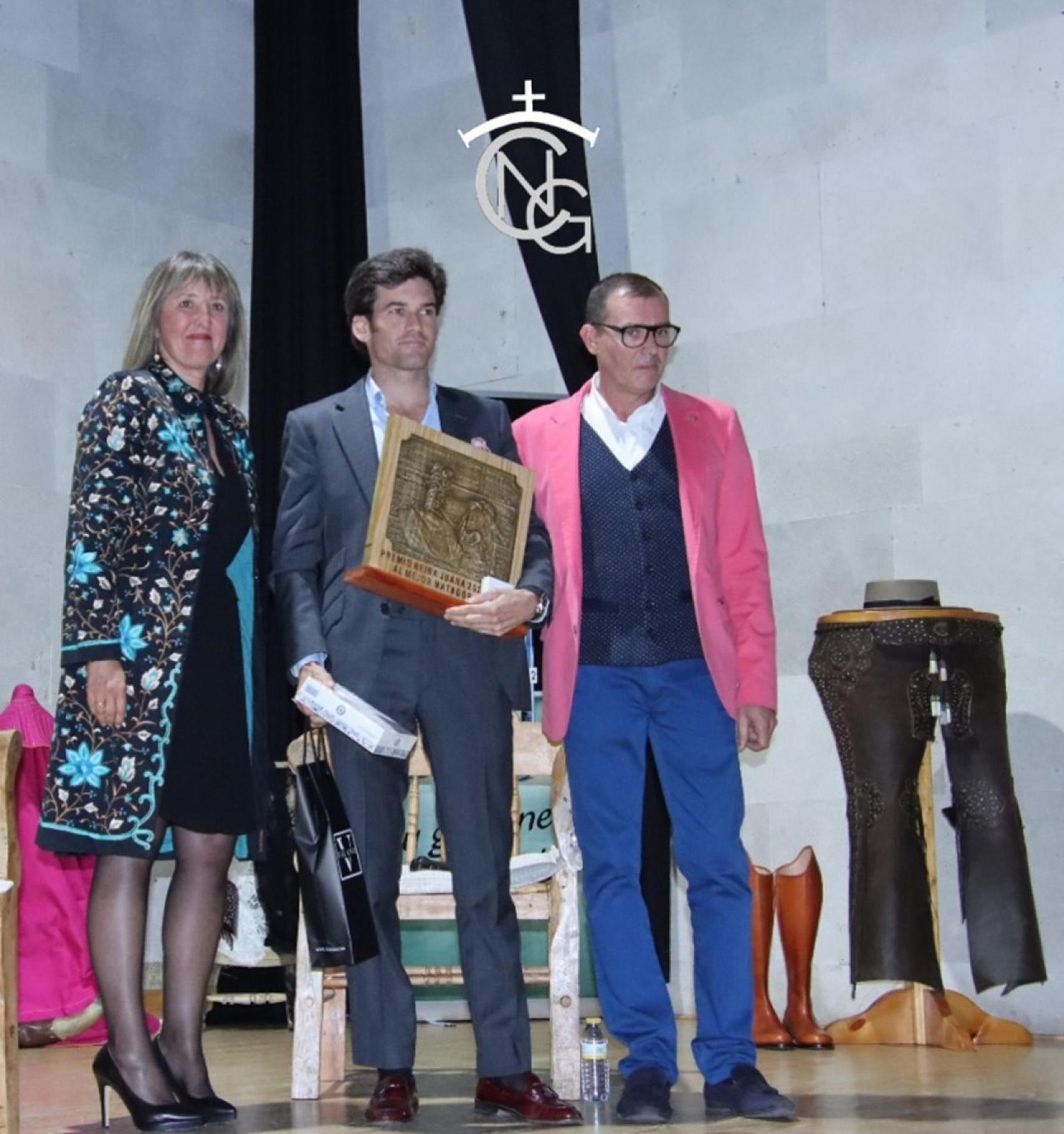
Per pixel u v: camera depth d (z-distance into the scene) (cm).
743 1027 317
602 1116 309
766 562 336
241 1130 293
